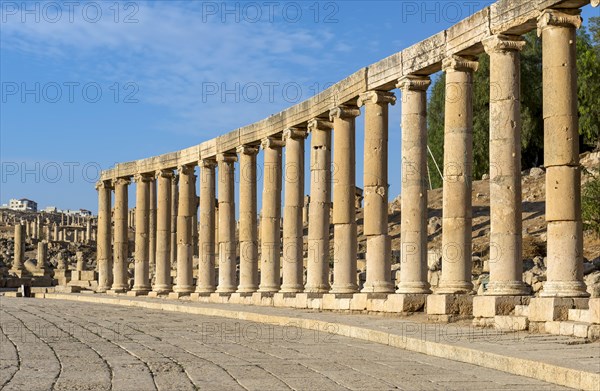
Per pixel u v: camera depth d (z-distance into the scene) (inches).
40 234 6747.1
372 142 1680.6
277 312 1704.0
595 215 2256.4
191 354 1059.9
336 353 1061.1
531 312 1170.0
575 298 1150.3
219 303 2198.6
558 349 951.0
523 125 3503.9
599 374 740.0
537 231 2475.4
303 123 2006.6
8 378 840.3
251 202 2269.9
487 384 797.2
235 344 1182.3
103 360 997.8
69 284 3553.2
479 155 3609.7
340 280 1788.9
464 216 1428.4
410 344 1092.5
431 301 1397.6
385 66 1632.6
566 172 1185.4
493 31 1323.8
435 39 1483.8
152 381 828.0
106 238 2970.0
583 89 3019.2
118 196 2893.7
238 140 2290.8
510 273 1296.8
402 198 1569.9
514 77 1321.4
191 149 2556.6
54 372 888.3
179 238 2586.1
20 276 4165.8
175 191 3430.1
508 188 1304.1
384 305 1550.2
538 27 1225.4
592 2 1149.1
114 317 1774.1
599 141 3097.9
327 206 1919.3
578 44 3100.4
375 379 836.0
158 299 2465.6
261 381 828.0
